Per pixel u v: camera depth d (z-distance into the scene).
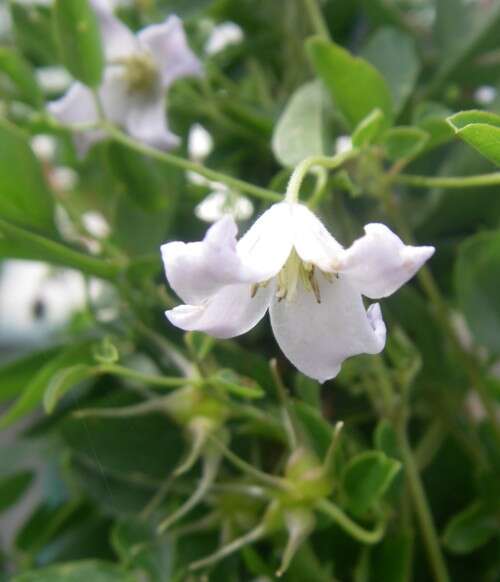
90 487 0.10
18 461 0.12
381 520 0.09
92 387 0.11
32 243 0.09
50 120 0.10
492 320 0.10
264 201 0.10
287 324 0.07
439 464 0.10
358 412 0.10
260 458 0.10
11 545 0.12
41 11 0.11
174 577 0.09
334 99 0.09
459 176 0.10
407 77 0.10
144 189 0.10
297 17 0.12
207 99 0.11
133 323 0.10
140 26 0.12
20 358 0.10
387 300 0.10
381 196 0.10
